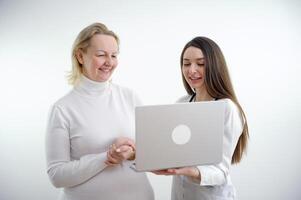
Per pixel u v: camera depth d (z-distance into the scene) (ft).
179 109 3.13
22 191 6.97
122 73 6.95
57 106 3.78
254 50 7.22
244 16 7.13
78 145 3.78
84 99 3.93
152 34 6.94
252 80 7.26
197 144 3.27
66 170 3.54
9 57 6.64
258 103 7.32
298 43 7.29
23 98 6.75
